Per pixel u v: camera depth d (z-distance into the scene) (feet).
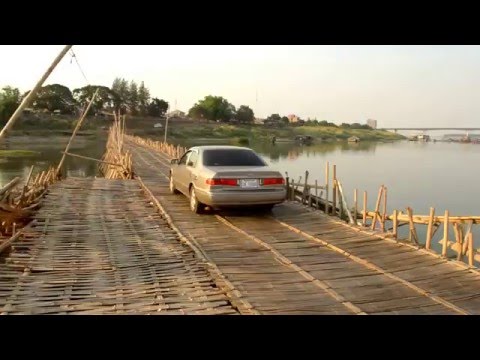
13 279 18.35
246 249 23.88
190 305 16.31
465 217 34.30
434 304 16.74
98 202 37.01
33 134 243.81
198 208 32.24
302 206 35.86
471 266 20.52
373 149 269.03
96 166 140.26
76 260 21.17
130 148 139.44
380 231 27.53
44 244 23.61
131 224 29.27
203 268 20.51
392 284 18.79
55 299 16.58
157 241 25.21
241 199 29.91
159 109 402.93
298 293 17.74
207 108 412.98
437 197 78.43
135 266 20.62
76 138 247.29
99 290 17.56
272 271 20.39
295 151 229.86
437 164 151.12
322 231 27.71
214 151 33.27
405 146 331.57
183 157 38.11
